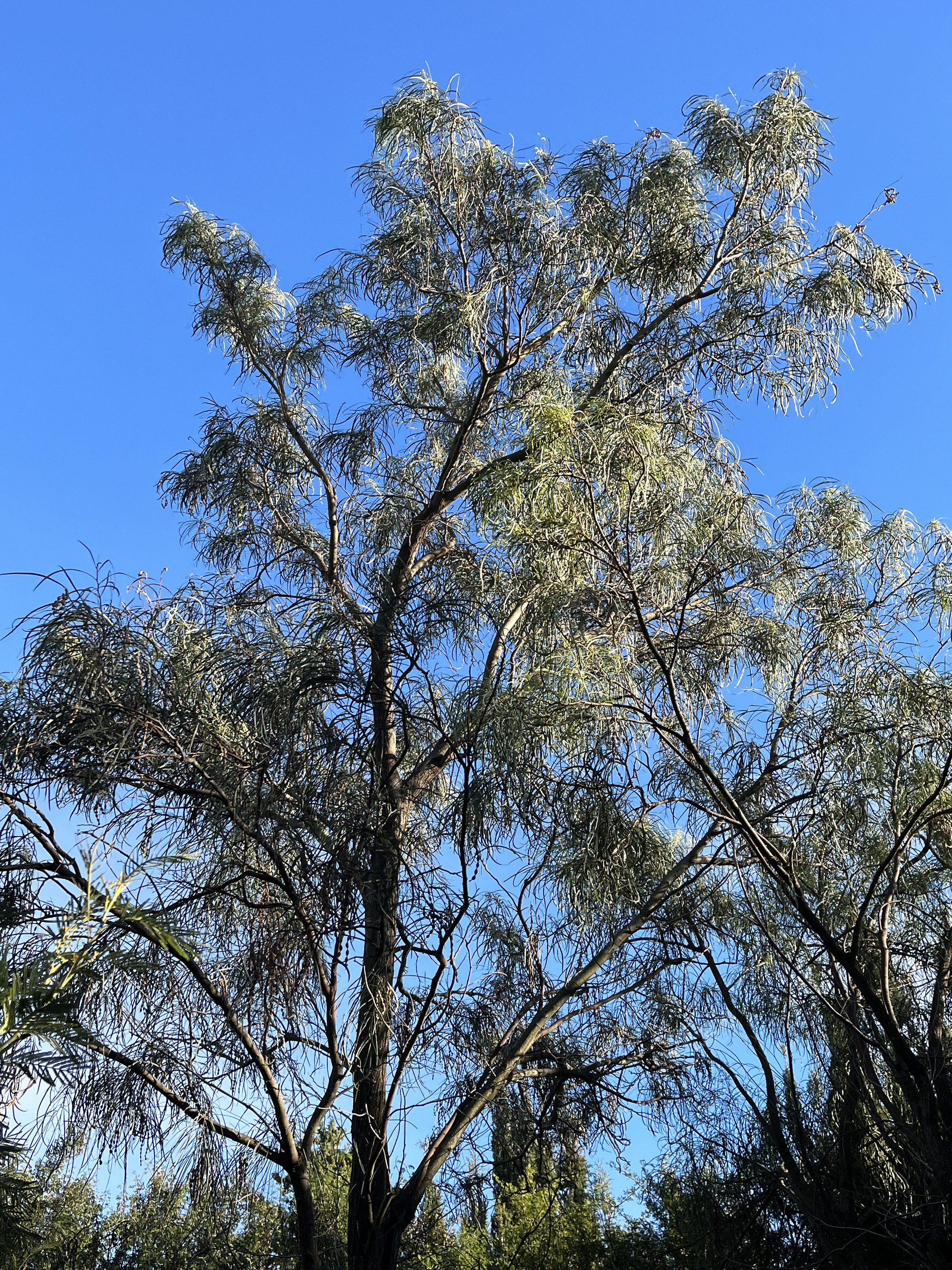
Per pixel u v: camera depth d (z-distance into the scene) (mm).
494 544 5406
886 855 5789
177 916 5160
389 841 5805
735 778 6070
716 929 6488
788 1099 6102
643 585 5219
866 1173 5758
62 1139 4727
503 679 5859
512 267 7285
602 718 5496
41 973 3924
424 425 8336
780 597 6332
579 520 4922
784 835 6000
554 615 5234
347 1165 5773
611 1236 8648
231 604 6449
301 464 8016
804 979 5664
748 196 7406
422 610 6289
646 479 5039
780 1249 6035
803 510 6383
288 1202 5602
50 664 5109
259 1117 4945
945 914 5828
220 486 7789
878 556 6383
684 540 5684
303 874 5383
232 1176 4855
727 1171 6203
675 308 7559
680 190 7410
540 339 7566
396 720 6312
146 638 5309
